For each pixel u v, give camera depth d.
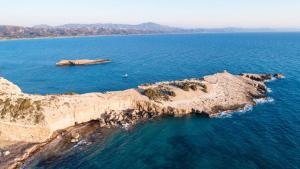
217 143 60.09
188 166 51.44
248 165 50.56
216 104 82.75
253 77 115.81
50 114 66.56
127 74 137.62
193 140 62.31
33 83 125.06
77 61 175.38
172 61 173.88
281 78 117.56
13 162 53.72
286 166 49.53
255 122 70.56
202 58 183.88
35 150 58.97
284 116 73.94
